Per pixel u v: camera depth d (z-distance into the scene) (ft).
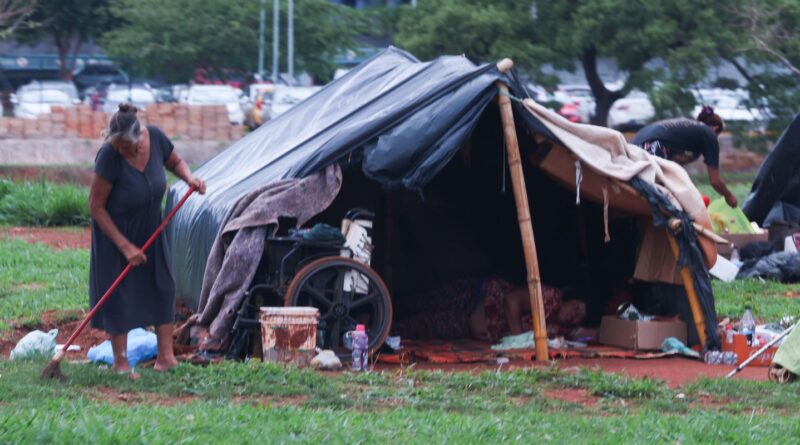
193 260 64.18
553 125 56.13
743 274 82.43
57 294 70.85
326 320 51.55
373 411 40.98
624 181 56.24
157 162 45.47
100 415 36.55
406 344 60.08
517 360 55.06
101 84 241.35
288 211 53.16
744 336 55.31
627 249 63.67
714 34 181.98
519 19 185.26
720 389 46.96
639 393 45.96
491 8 184.85
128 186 44.37
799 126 83.41
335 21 247.91
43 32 241.55
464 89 55.42
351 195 65.36
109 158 44.09
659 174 57.21
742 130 197.47
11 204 114.83
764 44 178.70
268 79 240.12
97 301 45.01
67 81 242.17
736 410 43.52
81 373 44.78
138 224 45.11
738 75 242.58
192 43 231.30
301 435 35.17
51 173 157.58
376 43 276.82
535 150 58.95
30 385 42.37
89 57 244.01
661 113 185.06
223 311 52.11
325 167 54.54
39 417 35.40
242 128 201.87
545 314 61.67
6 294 70.95
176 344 54.54
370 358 52.65
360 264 52.03
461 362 54.24
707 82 207.51
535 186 65.82
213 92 221.66
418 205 66.90
